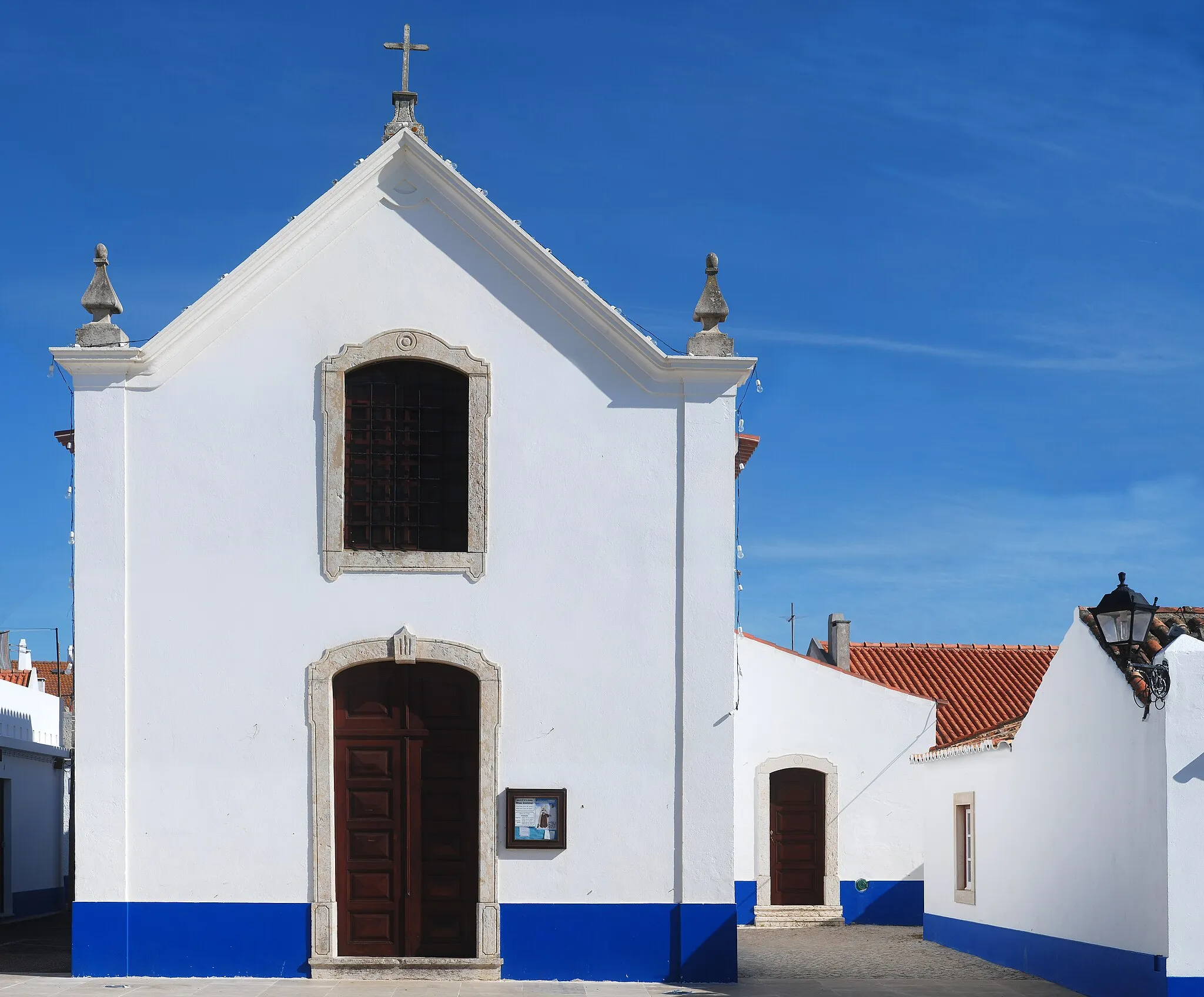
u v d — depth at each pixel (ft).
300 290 42.98
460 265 43.34
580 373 43.21
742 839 68.54
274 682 41.63
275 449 42.39
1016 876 47.93
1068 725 43.21
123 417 42.24
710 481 43.01
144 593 41.75
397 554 42.19
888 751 69.92
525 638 42.16
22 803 69.00
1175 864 35.78
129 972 40.32
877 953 53.57
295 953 40.68
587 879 41.34
